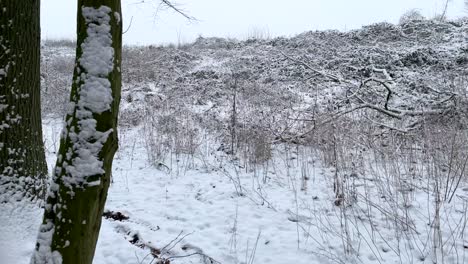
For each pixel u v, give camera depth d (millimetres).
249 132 7641
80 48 2443
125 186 6285
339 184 5512
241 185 6145
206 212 5297
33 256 2453
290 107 8758
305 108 8898
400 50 14109
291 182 6207
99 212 2484
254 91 10930
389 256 4117
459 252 4047
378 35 16484
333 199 5469
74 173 2363
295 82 12352
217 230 4805
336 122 7379
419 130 7207
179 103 10633
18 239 3836
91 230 2443
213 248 4395
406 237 4371
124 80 14164
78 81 2430
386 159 6359
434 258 3986
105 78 2414
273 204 5445
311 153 7305
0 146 4008
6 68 3982
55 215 2439
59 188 2412
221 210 5324
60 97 11453
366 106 7652
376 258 4086
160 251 4332
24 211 4055
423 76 10820
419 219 4781
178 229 4836
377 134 7219
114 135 2486
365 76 12172
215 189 6031
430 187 5602
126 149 8195
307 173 6508
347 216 4965
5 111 4008
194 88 12555
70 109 2451
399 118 7402
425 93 9516
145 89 12773
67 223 2375
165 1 5676
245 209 5328
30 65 4184
